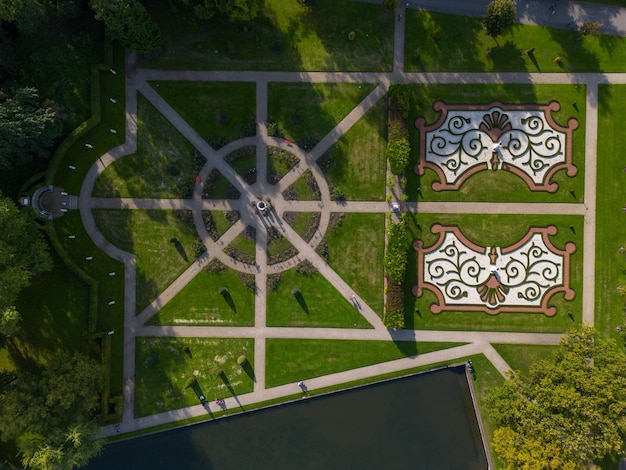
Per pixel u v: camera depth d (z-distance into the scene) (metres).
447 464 38.97
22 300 38.44
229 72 38.44
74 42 37.56
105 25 37.28
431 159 38.47
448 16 38.25
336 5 38.31
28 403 32.50
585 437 30.98
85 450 33.16
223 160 38.59
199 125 38.53
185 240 38.75
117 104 38.25
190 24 38.16
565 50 38.06
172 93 38.41
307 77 38.50
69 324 38.50
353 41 38.31
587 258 38.25
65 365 34.09
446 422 39.09
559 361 34.69
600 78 37.97
